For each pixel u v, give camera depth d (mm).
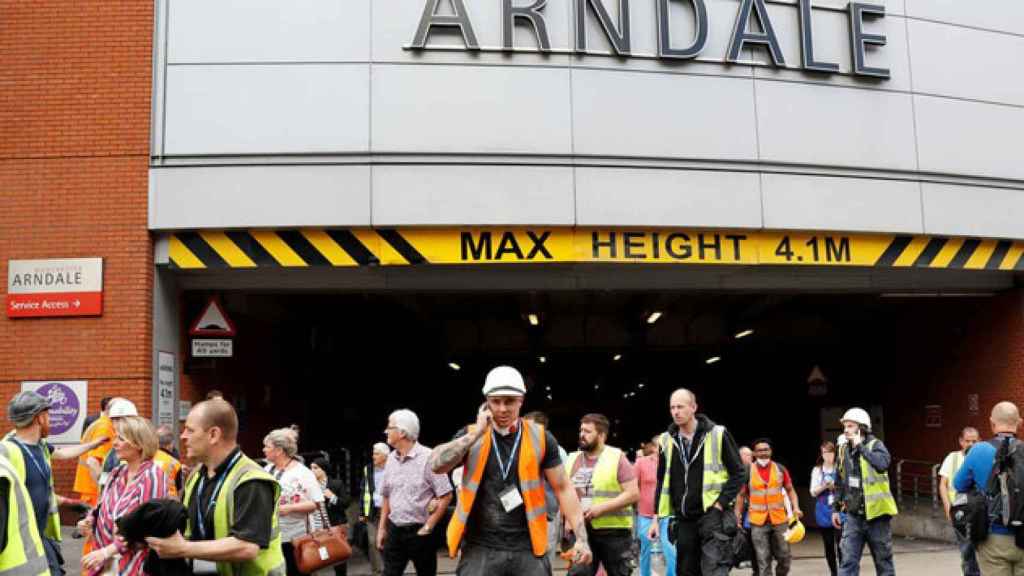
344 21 12484
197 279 13016
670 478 7988
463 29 12461
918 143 13844
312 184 12180
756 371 30922
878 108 13742
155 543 4203
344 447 22375
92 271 11984
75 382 11781
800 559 14672
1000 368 16281
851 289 15016
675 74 12969
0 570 4926
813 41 13586
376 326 21875
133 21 12461
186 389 13180
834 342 22734
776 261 13141
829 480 11648
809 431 25656
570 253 12531
